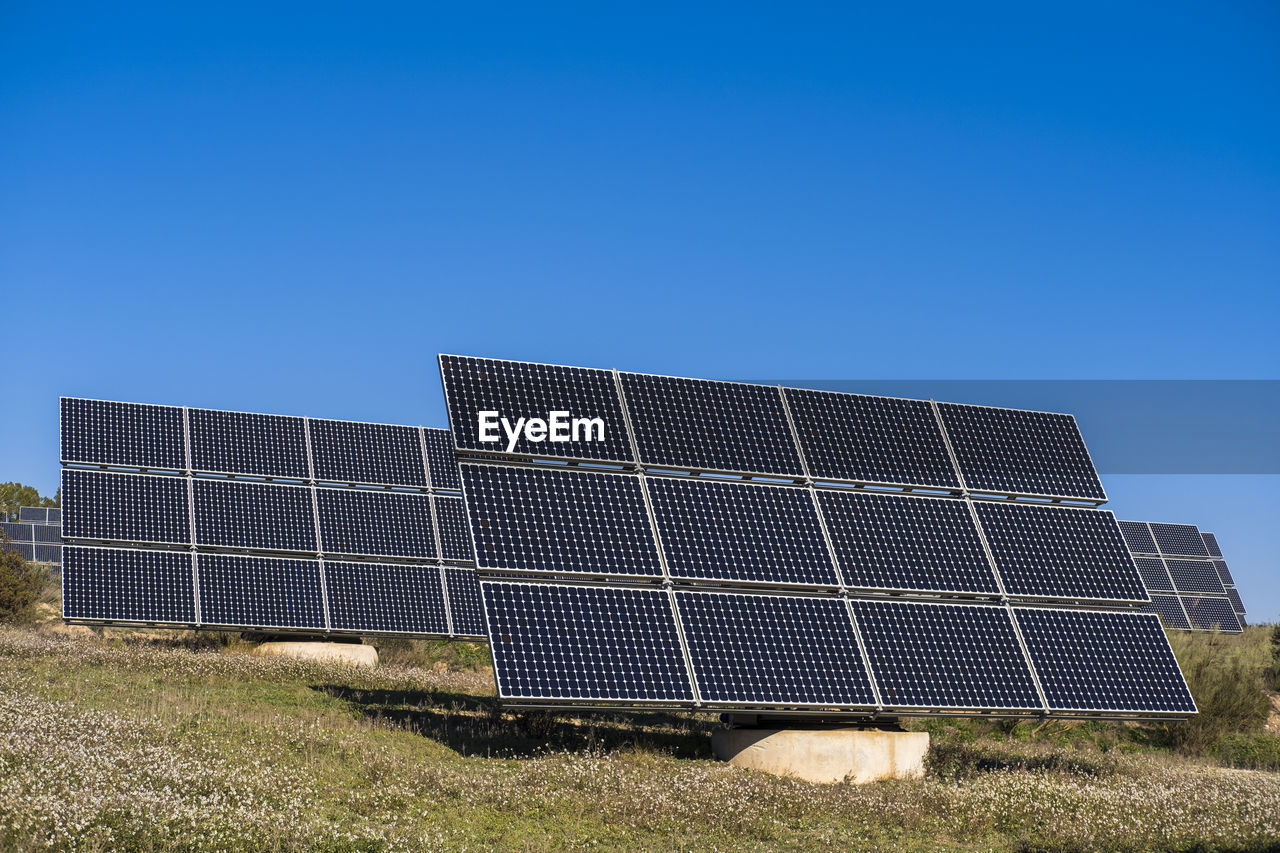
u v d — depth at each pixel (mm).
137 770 18453
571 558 23984
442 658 45875
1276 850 20516
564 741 25844
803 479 27203
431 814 18938
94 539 39531
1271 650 41656
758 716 25344
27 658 30375
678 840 18797
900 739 25297
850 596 25688
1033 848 20031
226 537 41688
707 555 25047
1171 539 66125
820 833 19984
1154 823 21828
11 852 14508
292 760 21406
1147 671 26672
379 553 43781
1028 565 27562
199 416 44594
